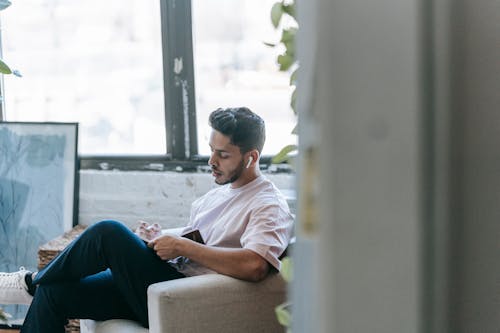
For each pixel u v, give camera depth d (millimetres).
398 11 432
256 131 2311
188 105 3230
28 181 3328
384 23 433
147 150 3340
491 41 590
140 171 3309
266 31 3111
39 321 2365
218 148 2312
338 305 452
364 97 437
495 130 596
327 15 434
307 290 499
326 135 439
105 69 3318
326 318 453
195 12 3172
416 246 447
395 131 438
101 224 2277
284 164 3109
